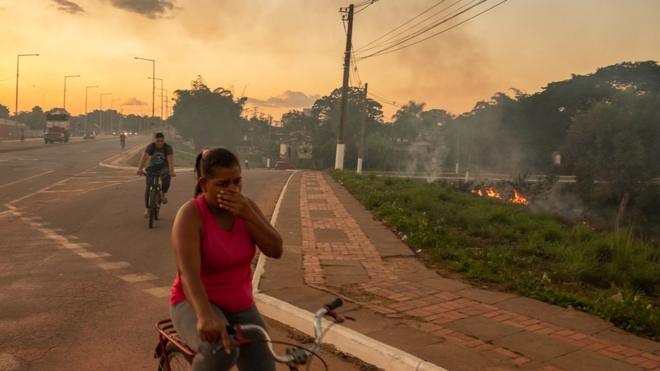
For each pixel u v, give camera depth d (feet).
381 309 19.29
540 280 23.38
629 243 29.43
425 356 15.08
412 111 328.08
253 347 9.42
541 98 259.80
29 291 21.88
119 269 25.52
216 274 9.50
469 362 14.78
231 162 9.24
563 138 248.52
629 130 139.23
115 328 17.99
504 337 16.74
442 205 49.65
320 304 19.67
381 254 28.48
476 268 24.67
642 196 138.21
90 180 72.43
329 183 76.59
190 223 9.20
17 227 35.91
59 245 30.53
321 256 27.78
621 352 15.78
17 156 132.87
